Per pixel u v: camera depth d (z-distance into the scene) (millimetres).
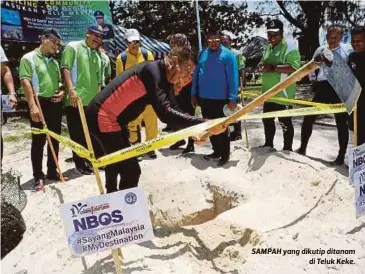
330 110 4223
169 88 3162
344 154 5453
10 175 4914
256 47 17562
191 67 3131
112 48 12250
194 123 3105
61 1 10719
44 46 4867
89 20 11094
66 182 5008
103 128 3326
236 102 5211
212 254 3305
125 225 2771
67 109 5152
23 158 6836
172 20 21391
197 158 5668
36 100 4773
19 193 4582
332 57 2629
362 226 3479
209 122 3135
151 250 3373
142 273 3039
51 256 3516
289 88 5180
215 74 5199
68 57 4961
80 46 5055
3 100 5379
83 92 5055
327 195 4043
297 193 4254
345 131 5352
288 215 3711
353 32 4691
